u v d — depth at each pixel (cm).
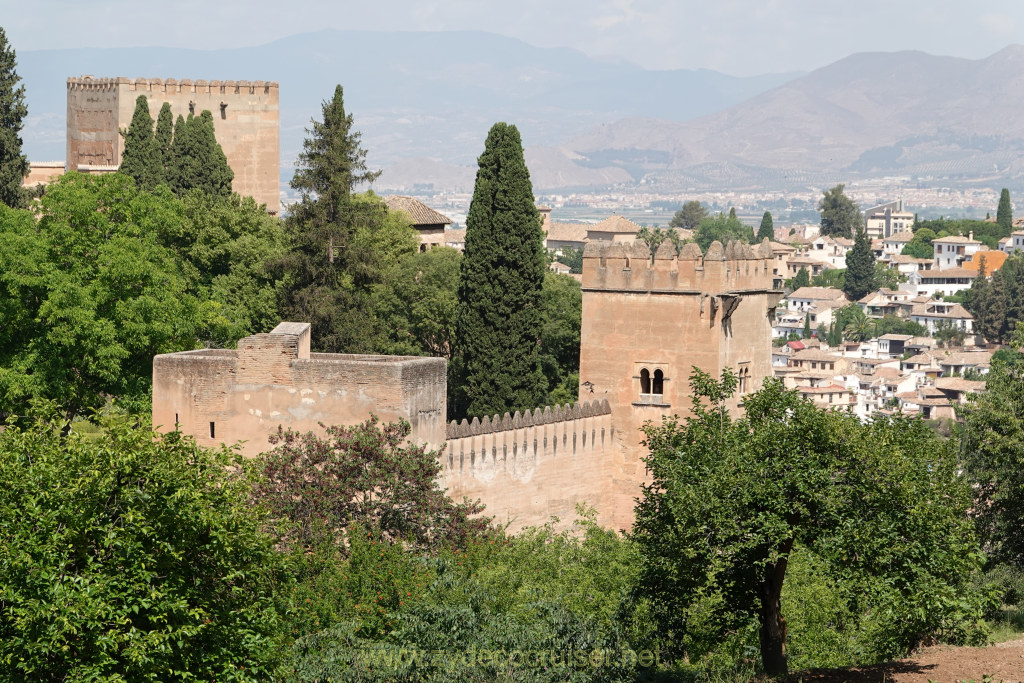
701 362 10044
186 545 4875
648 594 6144
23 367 10419
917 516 5409
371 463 7488
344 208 14450
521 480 9475
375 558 6506
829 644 6675
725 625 6150
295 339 8038
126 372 11006
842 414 5738
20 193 15312
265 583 5394
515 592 6631
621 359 10262
